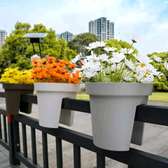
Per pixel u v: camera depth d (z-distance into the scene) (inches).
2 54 1037.8
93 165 157.1
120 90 58.9
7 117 137.4
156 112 58.3
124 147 61.2
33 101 111.7
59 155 95.3
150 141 212.4
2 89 140.6
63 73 88.3
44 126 88.5
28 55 976.3
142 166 62.4
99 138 63.3
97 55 70.3
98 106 62.5
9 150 139.4
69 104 84.3
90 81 66.6
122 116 60.1
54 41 957.8
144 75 63.8
